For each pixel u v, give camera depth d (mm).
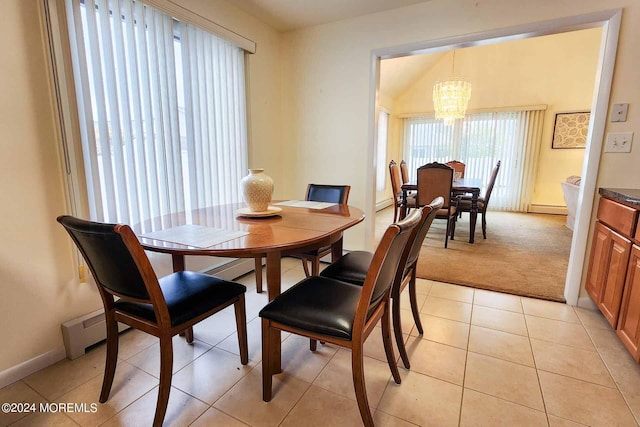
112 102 1793
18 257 1488
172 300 1322
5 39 1386
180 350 1770
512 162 6211
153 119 2047
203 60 2393
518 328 1988
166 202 2158
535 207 6195
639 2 1910
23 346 1530
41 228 1555
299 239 1341
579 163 5797
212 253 1211
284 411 1344
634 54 1947
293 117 3293
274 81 3188
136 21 1913
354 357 1176
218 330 1974
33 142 1502
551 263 3162
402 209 4445
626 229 1698
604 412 1335
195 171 2379
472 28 2400
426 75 6582
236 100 2750
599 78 2055
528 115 5977
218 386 1491
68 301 1679
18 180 1467
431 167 3643
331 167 3188
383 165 6645
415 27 2605
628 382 1508
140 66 1952
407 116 6848
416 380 1531
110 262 1149
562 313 2172
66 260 1657
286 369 1618
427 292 2512
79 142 1668
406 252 1490
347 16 2818
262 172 1854
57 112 1573
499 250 3617
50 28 1520
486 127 6305
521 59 5852
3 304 1454
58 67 1560
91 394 1434
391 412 1336
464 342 1842
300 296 1366
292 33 3150
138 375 1562
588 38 5379
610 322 1835
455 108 4699
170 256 2193
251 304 2322
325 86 3082
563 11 2107
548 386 1487
